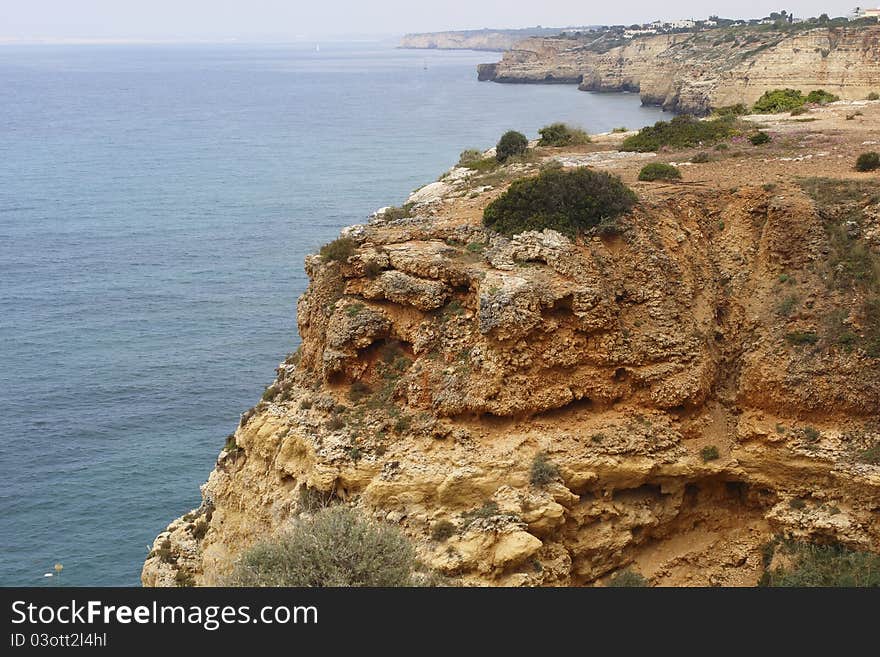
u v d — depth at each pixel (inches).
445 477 1067.3
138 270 4244.6
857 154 1544.0
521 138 1887.3
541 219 1181.7
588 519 1109.7
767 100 2736.2
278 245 4660.4
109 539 2041.1
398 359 1181.1
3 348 3221.0
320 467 1122.7
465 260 1178.0
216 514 1323.8
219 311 3619.6
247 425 1307.8
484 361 1104.2
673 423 1149.1
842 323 1133.7
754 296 1211.2
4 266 4333.2
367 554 941.2
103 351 3191.4
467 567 1010.7
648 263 1183.6
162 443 2493.8
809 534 1095.6
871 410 1098.1
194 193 6102.4
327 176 6476.4
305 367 1274.6
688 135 1795.0
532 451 1094.4
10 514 2137.1
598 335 1136.8
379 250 1222.3
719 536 1158.3
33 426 2596.0
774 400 1136.2
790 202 1218.0
